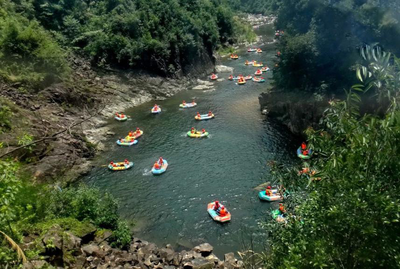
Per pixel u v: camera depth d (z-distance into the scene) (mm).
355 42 38094
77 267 17250
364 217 6602
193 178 32406
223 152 37375
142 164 35500
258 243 23141
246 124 44688
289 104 42219
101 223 22031
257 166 33969
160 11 64688
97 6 64062
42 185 25828
